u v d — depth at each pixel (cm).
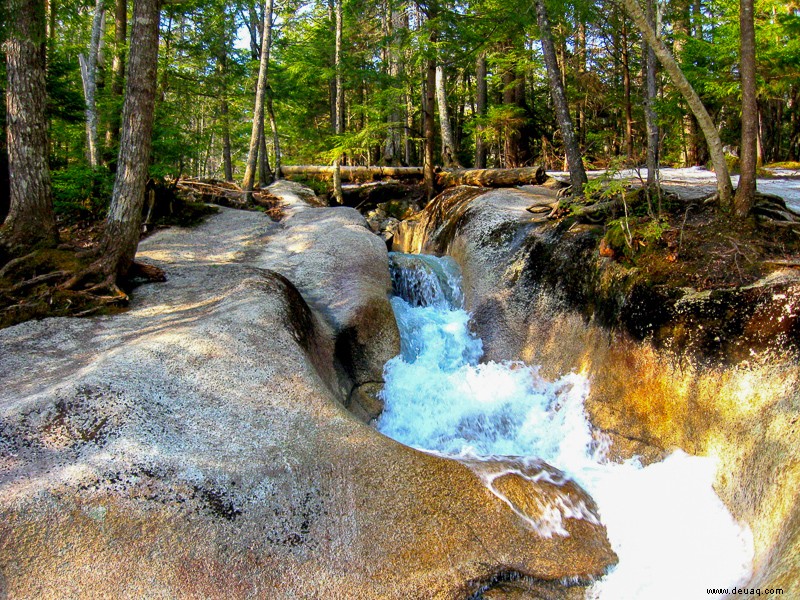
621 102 2030
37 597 377
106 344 650
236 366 620
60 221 1116
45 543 399
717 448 584
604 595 488
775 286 595
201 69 2170
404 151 2572
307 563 439
